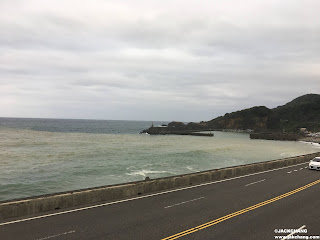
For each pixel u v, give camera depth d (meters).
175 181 17.66
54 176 29.30
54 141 73.06
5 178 27.66
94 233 9.31
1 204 10.76
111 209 12.25
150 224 10.36
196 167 36.88
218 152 59.22
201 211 12.22
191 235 9.33
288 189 17.50
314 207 13.16
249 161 45.84
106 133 126.12
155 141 90.00
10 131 107.75
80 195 12.92
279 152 66.12
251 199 14.64
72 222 10.38
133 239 8.88
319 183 19.89
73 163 38.03
